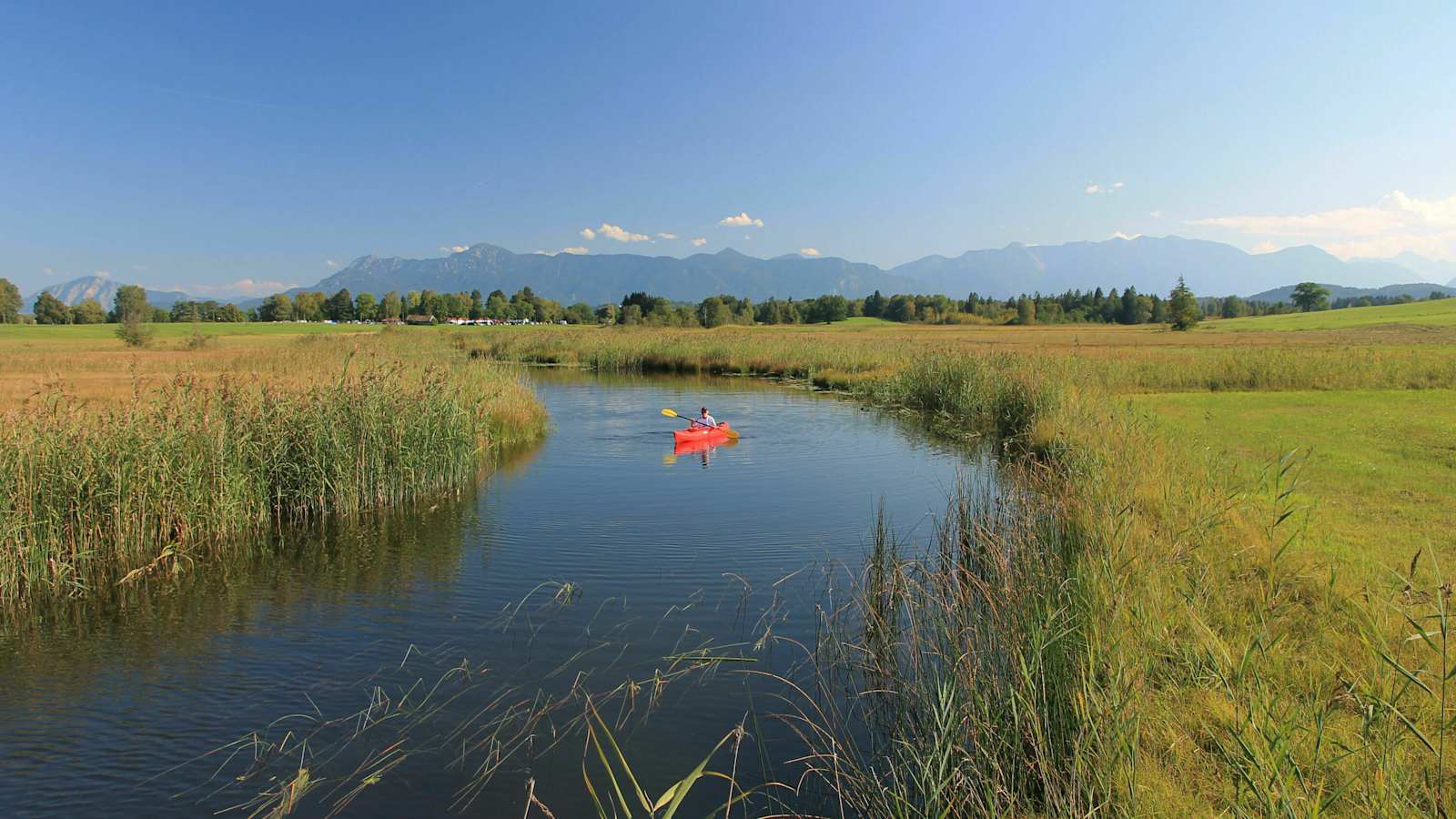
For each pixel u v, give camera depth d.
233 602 9.35
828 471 16.70
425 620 8.77
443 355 37.62
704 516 13.03
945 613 7.17
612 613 8.88
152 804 5.53
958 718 5.33
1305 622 6.33
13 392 17.84
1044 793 4.68
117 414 11.29
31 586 9.41
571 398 31.17
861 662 7.39
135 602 9.37
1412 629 5.70
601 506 13.78
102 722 6.68
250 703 6.97
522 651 7.94
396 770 5.91
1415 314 103.25
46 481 9.74
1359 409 20.19
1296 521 8.80
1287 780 3.96
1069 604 6.20
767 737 6.24
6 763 6.04
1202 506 8.70
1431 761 4.35
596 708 6.77
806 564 10.46
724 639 8.13
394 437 14.00
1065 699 5.19
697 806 5.33
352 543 11.62
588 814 5.32
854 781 5.29
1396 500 10.16
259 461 12.41
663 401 29.88
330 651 8.01
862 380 34.00
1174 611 6.32
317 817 5.34
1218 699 5.09
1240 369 27.30
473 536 11.95
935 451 18.91
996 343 57.56
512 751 6.14
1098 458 10.97
